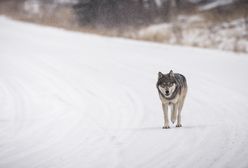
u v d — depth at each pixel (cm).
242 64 7412
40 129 4206
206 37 10688
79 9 13412
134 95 5544
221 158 3059
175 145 3441
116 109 4891
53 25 14612
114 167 2973
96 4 13025
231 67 7156
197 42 10269
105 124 4278
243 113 4403
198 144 3431
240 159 3020
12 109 5081
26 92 5953
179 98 4172
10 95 5800
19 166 3100
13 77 7038
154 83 6212
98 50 9531
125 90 5856
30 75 7162
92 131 4038
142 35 11475
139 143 3559
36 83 6531
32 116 4744
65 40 11269
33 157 3316
